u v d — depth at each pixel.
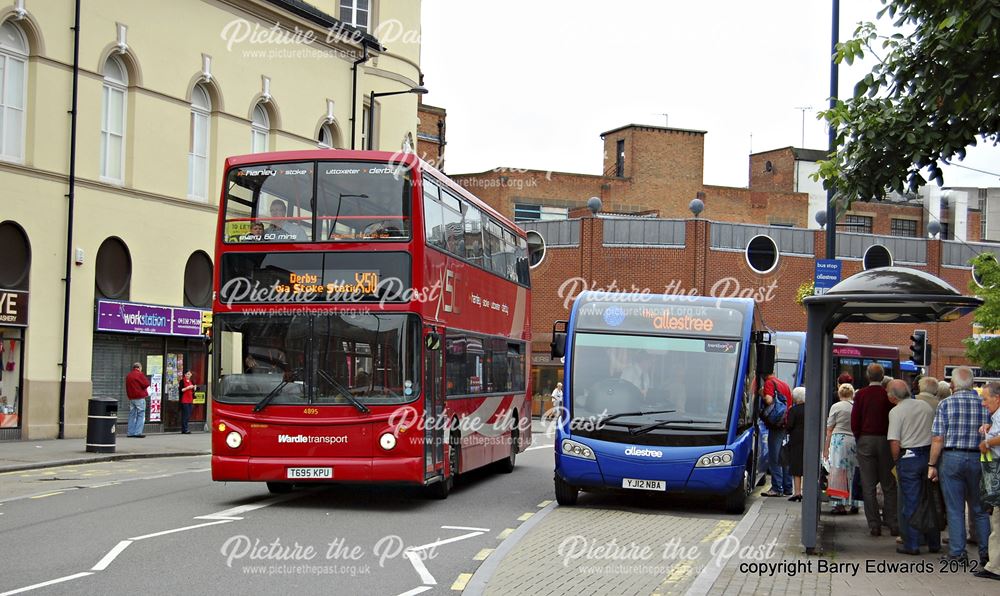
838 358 35.09
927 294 11.38
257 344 15.09
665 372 16.28
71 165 27.23
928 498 11.99
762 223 72.62
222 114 32.34
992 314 37.34
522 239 23.33
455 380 17.05
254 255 15.21
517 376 22.53
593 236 54.34
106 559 10.47
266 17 33.81
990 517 11.88
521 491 18.67
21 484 17.72
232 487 17.56
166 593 8.99
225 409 15.00
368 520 14.14
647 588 9.82
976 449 11.12
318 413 14.86
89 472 20.05
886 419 13.43
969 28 11.37
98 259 28.33
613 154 72.06
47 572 9.75
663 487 15.76
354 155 15.27
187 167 31.33
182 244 31.09
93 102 28.05
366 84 40.06
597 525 14.24
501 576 10.22
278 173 15.31
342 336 14.95
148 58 29.73
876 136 12.38
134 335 29.78
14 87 26.25
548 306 54.94
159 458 23.91
